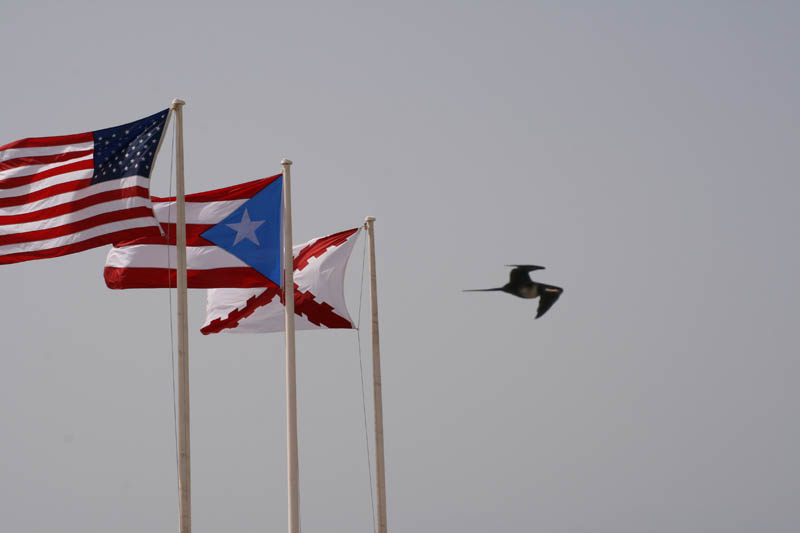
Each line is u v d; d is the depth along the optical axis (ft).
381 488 405.80
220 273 319.68
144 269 314.35
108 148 278.87
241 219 322.96
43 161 277.03
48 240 274.16
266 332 359.25
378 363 410.93
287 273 330.54
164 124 280.92
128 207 275.59
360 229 364.99
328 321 357.61
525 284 93.86
